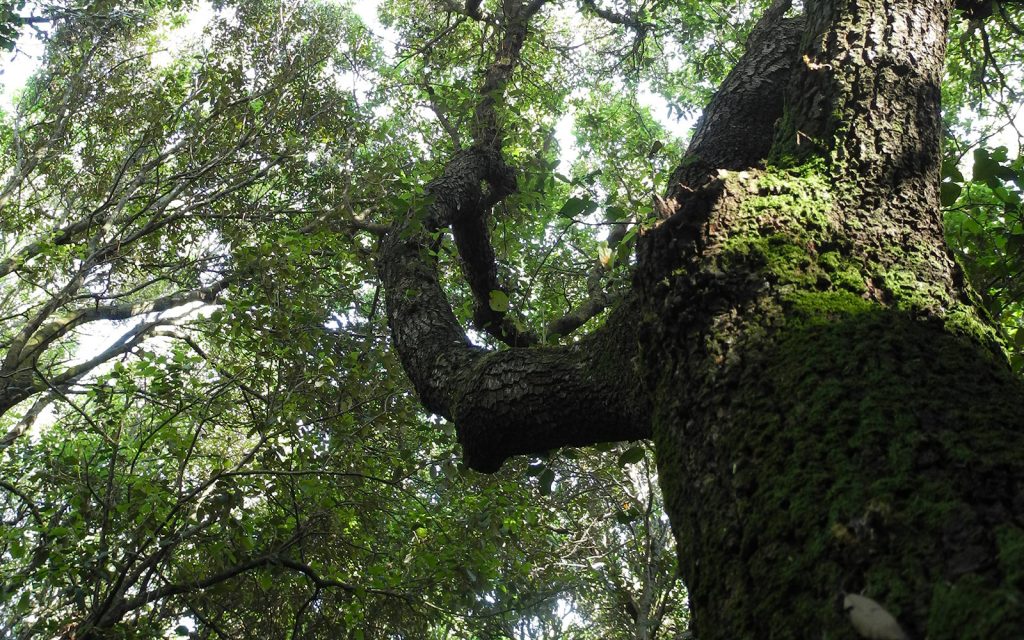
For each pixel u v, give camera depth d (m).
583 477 8.60
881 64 1.99
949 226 3.23
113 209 7.30
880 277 1.54
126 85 8.10
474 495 6.11
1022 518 0.98
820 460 1.19
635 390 1.81
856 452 1.17
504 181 5.16
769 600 1.10
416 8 10.16
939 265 1.61
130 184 7.05
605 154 8.20
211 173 7.73
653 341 1.66
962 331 1.44
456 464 5.55
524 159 6.04
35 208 7.95
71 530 4.43
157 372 5.09
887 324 1.41
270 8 8.20
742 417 1.37
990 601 0.87
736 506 1.27
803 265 1.57
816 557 1.08
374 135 8.45
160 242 7.64
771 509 1.19
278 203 8.20
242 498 4.73
